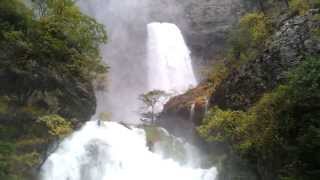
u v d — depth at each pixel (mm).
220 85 33688
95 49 35281
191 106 38125
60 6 35000
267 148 25141
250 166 27500
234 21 52500
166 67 56000
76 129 32219
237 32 38375
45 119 29562
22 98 29797
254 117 26531
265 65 29953
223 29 53000
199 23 54719
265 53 30156
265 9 43000
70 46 33469
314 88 22375
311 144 21812
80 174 31344
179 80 54812
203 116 35969
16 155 27953
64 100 31656
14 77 29688
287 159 24078
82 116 33031
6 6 31328
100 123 34531
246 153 27047
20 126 29109
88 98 33531
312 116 22469
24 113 29281
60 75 31641
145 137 36719
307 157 22469
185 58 55188
